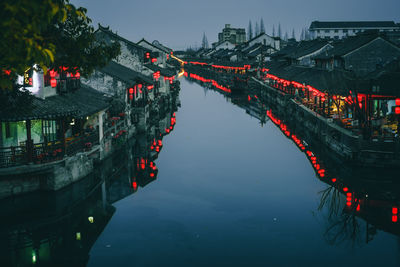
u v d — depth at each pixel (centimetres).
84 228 1798
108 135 2948
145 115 4084
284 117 5503
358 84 3189
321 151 3438
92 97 2866
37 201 2030
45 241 1673
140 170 2797
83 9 1148
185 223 1842
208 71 14300
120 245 1622
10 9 750
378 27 11844
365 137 2684
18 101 1941
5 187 1938
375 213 1988
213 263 1473
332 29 11900
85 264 1463
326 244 1627
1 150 2083
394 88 2906
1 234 1734
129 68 5388
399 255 1530
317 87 4294
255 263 1473
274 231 1755
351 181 2567
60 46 1346
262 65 9119
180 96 8212
